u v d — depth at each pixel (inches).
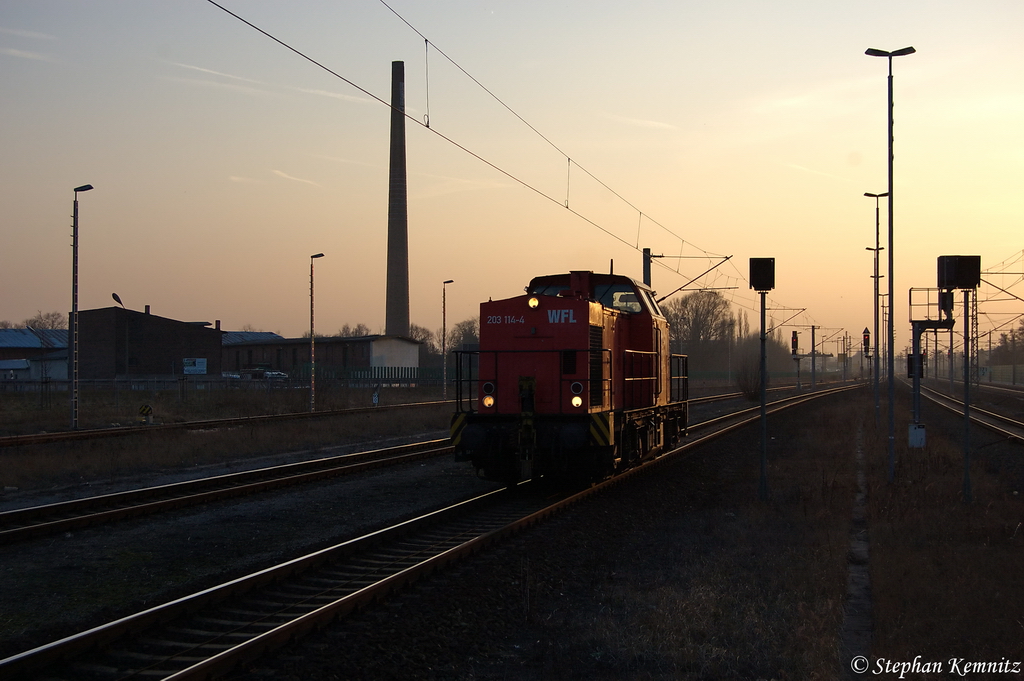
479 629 325.4
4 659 265.9
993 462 872.3
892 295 765.3
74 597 356.5
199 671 250.8
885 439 1088.8
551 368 618.8
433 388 2605.8
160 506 558.3
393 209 3149.6
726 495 695.7
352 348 3363.7
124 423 1309.1
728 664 293.7
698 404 2102.6
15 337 3742.6
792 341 3085.6
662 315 874.8
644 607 361.4
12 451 874.8
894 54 746.8
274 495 637.9
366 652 285.9
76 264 1200.2
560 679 283.3
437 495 642.2
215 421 1221.7
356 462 843.4
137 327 3203.7
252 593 352.8
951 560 422.9
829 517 554.9
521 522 490.3
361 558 420.8
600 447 612.7
